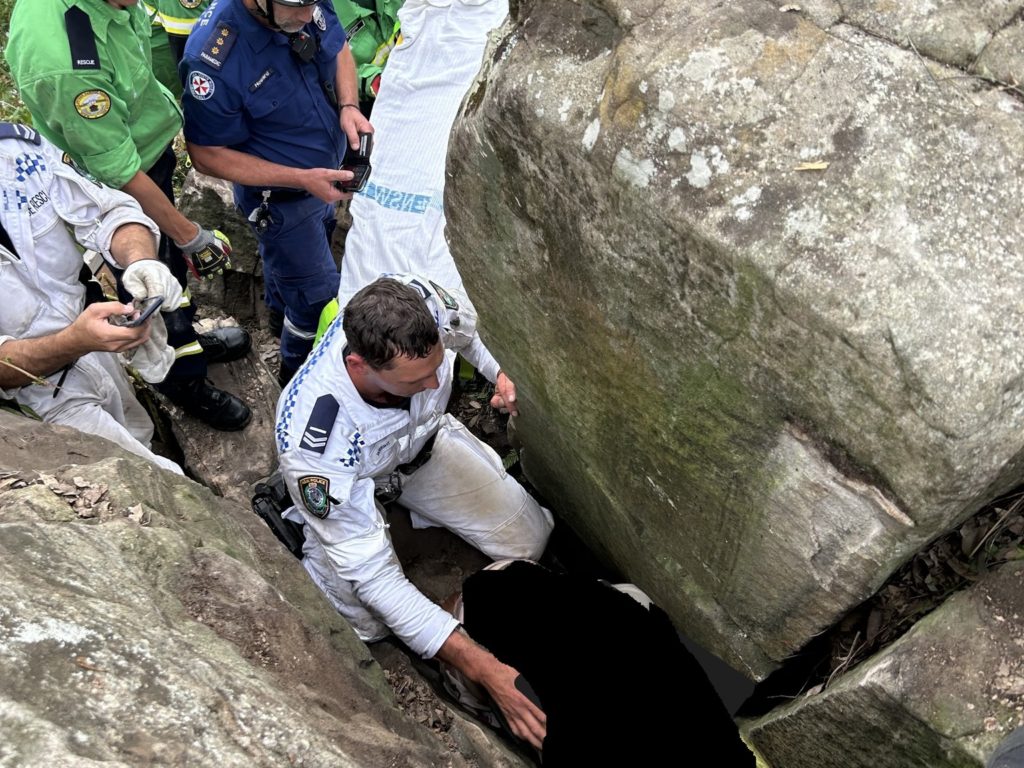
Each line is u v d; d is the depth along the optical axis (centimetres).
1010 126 130
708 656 228
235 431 297
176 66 335
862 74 134
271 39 267
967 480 133
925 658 156
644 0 148
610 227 158
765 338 143
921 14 136
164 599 145
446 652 227
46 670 117
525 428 249
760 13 142
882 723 163
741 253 135
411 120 336
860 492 148
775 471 161
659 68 143
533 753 228
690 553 202
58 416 217
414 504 278
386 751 142
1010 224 128
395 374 204
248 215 304
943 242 127
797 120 136
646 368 173
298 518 251
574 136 154
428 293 245
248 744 119
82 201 210
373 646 227
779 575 176
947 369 125
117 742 112
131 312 197
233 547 179
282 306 358
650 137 144
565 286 181
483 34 334
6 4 527
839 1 140
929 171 129
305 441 218
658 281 155
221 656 135
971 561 162
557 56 160
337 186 303
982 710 150
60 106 227
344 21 356
